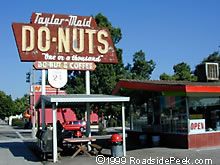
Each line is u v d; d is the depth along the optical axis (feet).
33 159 61.26
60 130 69.72
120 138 60.39
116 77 122.52
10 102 354.54
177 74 173.06
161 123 73.10
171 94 67.62
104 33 75.05
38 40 70.28
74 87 126.41
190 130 64.49
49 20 71.51
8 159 61.98
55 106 57.77
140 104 82.02
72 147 67.51
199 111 67.21
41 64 69.97
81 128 117.39
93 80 119.55
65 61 71.46
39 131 69.41
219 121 69.56
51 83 70.03
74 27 72.95
